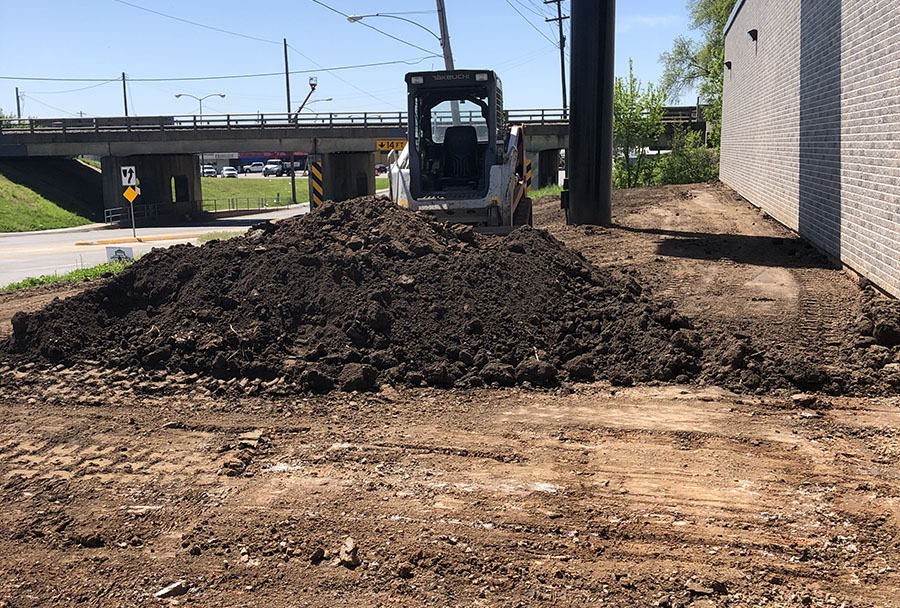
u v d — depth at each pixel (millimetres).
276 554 4703
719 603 4102
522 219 15625
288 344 8539
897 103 9711
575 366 8094
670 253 14289
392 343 8469
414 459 6109
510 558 4574
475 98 14555
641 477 5672
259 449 6406
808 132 14984
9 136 47438
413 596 4211
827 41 13523
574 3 17609
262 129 46125
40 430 6941
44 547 4859
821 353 8375
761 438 6395
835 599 4129
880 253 10359
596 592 4223
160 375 8172
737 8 26203
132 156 48062
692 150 42312
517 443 6383
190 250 10125
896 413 6941
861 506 5164
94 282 14875
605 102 17766
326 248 9836
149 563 4629
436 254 9742
